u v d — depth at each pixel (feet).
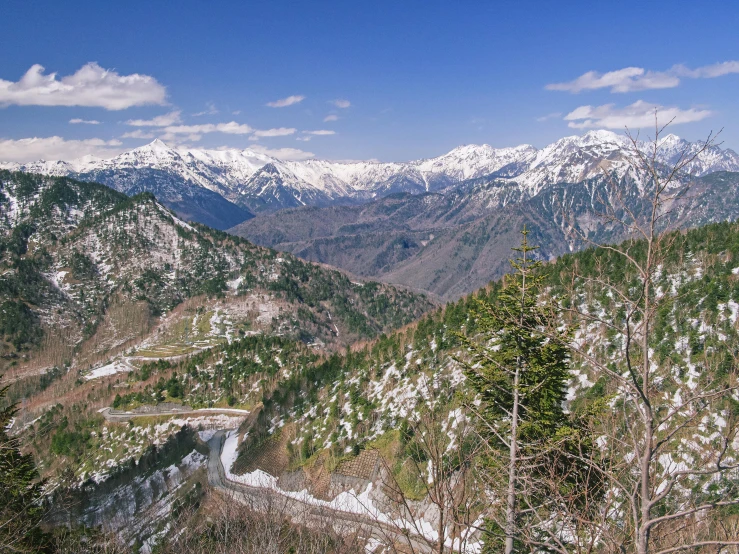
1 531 97.19
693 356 180.65
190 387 416.87
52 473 334.65
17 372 640.17
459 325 279.90
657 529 43.57
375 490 194.80
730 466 33.14
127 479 299.38
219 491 237.66
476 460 58.70
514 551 57.77
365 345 352.28
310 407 301.02
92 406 410.72
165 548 95.30
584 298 202.90
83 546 114.42
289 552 78.64
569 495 44.16
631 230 36.94
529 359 76.23
